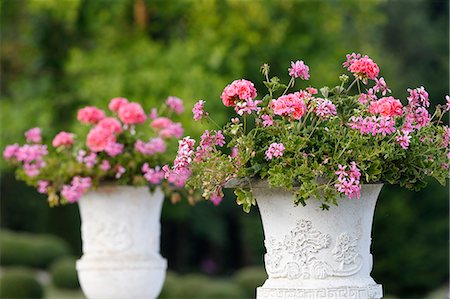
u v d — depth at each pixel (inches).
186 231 866.1
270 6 480.1
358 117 149.9
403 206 504.7
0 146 499.2
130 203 223.8
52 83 520.1
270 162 154.8
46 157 236.7
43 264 709.9
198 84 451.8
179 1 484.1
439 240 513.0
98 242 224.2
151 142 227.3
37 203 793.6
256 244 543.5
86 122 237.1
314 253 155.8
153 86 461.1
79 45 530.0
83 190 220.8
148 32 514.0
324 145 151.5
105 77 480.1
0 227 792.9
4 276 574.6
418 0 793.6
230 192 770.8
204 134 159.0
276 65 493.4
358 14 530.9
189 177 164.4
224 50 456.4
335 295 154.5
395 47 775.7
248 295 569.6
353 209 156.5
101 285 223.0
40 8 486.3
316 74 484.4
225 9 475.5
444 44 776.9
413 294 511.2
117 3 483.2
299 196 149.9
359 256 157.8
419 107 155.8
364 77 157.6
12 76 647.1
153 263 226.1
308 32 500.7
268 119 154.8
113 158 223.5
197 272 890.1
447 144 156.3
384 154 150.6
